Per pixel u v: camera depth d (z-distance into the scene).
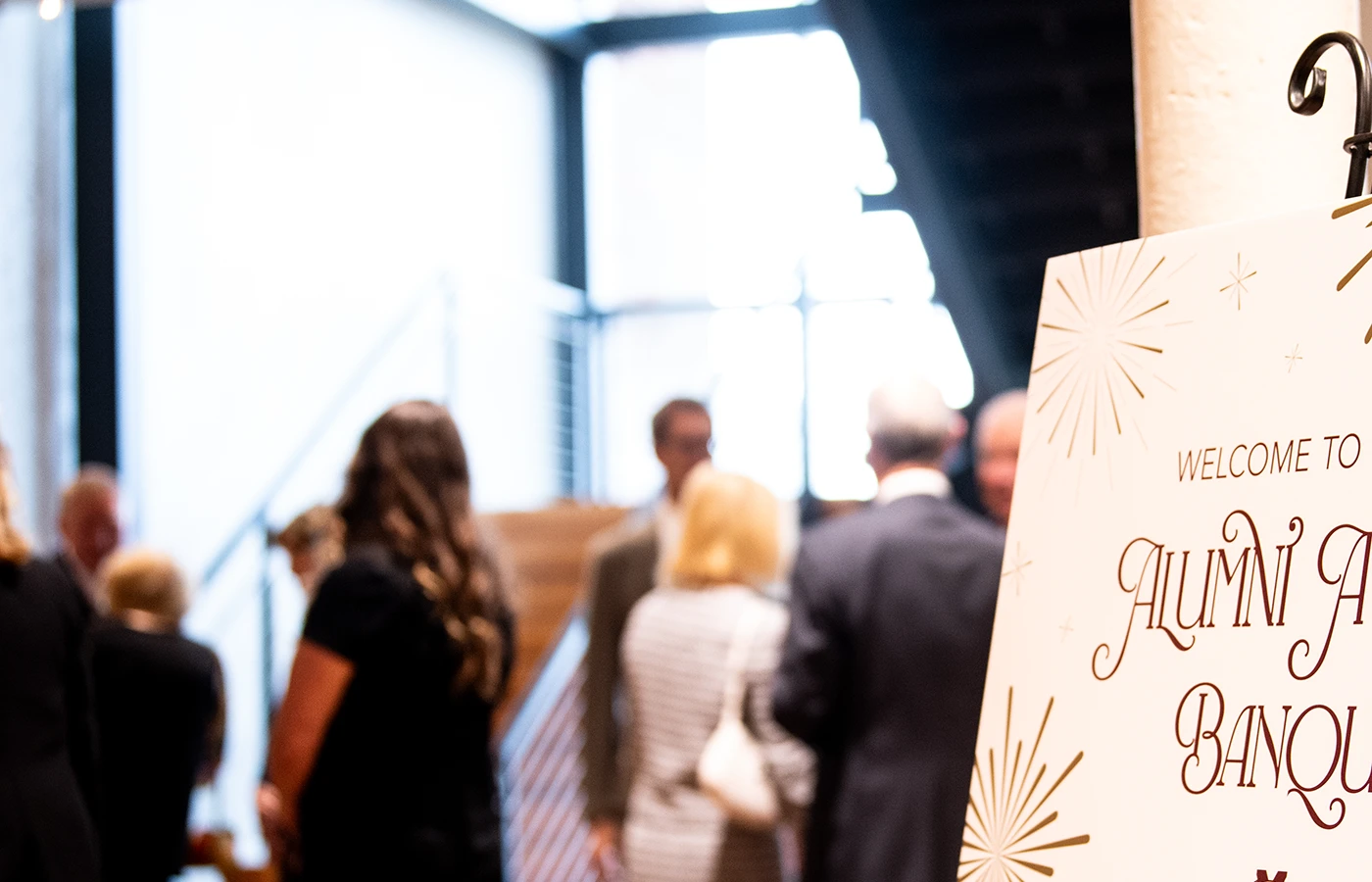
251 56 7.70
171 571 3.52
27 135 6.56
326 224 8.23
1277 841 0.92
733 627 2.77
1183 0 1.41
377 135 8.74
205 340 7.25
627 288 10.70
